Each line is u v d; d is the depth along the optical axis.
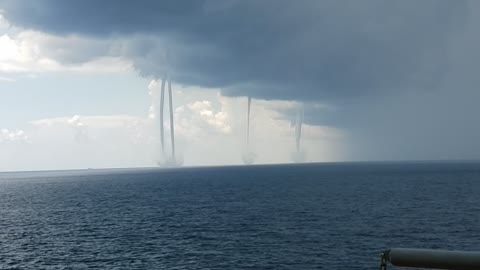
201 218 72.31
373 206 83.06
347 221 64.31
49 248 49.47
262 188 144.62
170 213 80.75
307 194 114.88
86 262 41.69
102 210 89.69
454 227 57.00
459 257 4.67
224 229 59.59
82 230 63.16
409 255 4.86
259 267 37.56
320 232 55.03
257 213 76.81
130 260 41.81
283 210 80.06
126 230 61.72
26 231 63.69
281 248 45.22
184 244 49.19
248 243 48.53
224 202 99.00
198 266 38.47
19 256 45.31
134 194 133.00
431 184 142.50
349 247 45.19
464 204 83.25
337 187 139.38
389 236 51.31
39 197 133.62
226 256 42.06
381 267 5.00
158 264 39.75
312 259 40.00
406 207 80.31
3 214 88.12
